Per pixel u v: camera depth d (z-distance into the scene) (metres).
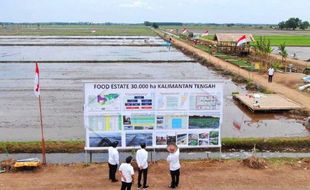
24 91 36.47
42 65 55.78
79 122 26.14
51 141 21.12
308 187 15.73
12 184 15.66
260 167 17.62
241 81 42.56
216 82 17.81
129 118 17.84
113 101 17.59
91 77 45.00
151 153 19.48
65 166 17.77
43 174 16.80
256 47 61.50
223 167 17.72
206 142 18.58
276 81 40.97
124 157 18.95
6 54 70.69
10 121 26.31
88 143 17.98
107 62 59.50
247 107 30.84
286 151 21.12
